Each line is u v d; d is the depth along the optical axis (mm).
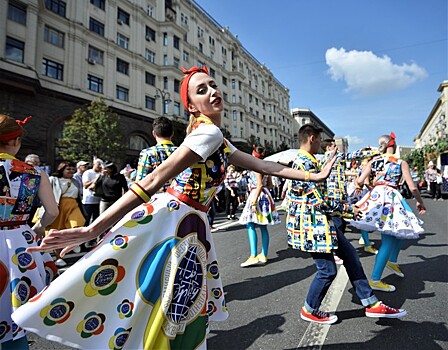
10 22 17531
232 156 1648
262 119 50812
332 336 2273
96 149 18641
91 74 22688
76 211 4578
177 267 1228
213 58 38812
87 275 1183
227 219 9438
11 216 1646
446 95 42938
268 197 4422
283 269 4023
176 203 1334
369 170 3410
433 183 14766
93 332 1165
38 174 1860
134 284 1209
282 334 2340
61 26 20922
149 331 1157
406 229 2943
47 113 19516
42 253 1921
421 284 3262
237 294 3209
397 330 2320
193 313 1269
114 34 24703
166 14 30312
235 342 2254
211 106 1445
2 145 1734
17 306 1506
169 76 28922
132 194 1155
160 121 2760
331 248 2295
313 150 2523
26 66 17844
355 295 3035
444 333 2254
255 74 50594
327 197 2422
